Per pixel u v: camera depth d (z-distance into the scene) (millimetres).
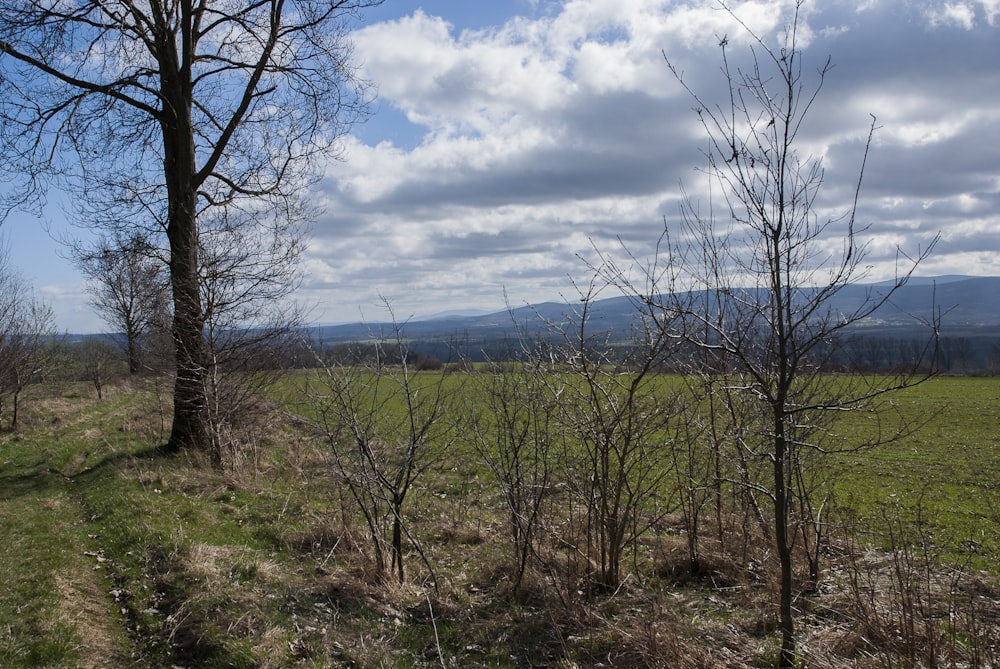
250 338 13180
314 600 6691
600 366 6586
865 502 11820
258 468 12719
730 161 4777
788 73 4562
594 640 5871
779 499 5137
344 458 8250
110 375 37312
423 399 7582
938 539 9164
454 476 11945
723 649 5453
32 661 5480
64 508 10641
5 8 12711
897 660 4953
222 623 6055
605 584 6891
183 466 12625
